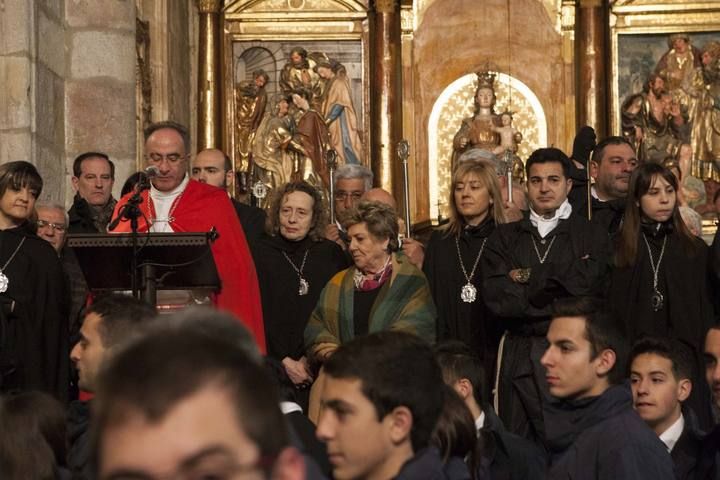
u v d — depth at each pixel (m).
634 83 16.16
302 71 16.31
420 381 3.50
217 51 16.23
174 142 8.38
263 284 8.60
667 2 16.16
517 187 10.45
